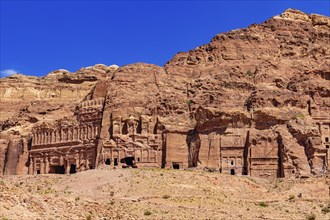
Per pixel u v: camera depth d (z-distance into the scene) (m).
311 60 174.62
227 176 134.88
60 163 164.38
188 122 157.62
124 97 161.25
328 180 130.75
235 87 163.12
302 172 141.38
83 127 164.25
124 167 149.88
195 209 103.75
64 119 169.25
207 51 181.12
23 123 189.12
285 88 161.75
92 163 158.00
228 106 155.12
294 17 189.62
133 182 124.56
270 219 100.69
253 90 161.88
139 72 170.62
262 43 177.00
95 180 127.81
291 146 144.25
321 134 150.38
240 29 183.38
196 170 144.25
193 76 174.88
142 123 155.75
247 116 148.88
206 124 150.88
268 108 149.62
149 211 95.12
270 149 145.00
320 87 156.50
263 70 166.38
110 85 168.12
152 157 151.88
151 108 158.88
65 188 123.00
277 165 144.00
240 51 175.12
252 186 130.88
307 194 125.75
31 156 170.62
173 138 152.88
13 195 68.75
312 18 192.62
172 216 93.12
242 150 146.38
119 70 172.50
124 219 77.75
